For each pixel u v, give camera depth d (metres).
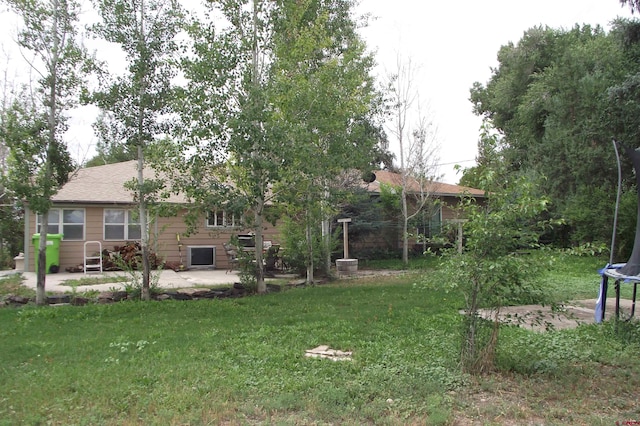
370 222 20.67
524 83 29.61
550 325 5.51
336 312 9.16
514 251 5.19
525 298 5.22
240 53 10.93
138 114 10.30
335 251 18.55
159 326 7.96
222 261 18.53
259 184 10.98
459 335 5.73
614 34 17.62
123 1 9.99
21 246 21.45
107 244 17.59
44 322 8.34
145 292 10.78
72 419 4.18
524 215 5.02
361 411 4.34
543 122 24.20
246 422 4.12
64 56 9.83
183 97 10.37
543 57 29.83
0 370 5.61
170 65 10.45
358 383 5.04
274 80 11.34
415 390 4.86
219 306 9.83
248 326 7.91
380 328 7.70
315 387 4.95
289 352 6.26
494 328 5.41
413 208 21.94
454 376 5.21
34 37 9.88
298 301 10.49
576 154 19.22
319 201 12.43
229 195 11.14
